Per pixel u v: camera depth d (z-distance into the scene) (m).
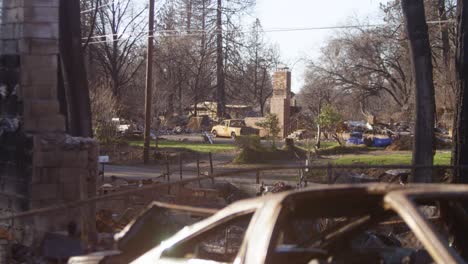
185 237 4.99
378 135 48.62
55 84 12.61
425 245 3.59
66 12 14.47
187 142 54.25
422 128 14.25
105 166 34.44
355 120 67.25
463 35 13.27
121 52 57.81
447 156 37.41
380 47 62.53
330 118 41.72
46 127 12.52
